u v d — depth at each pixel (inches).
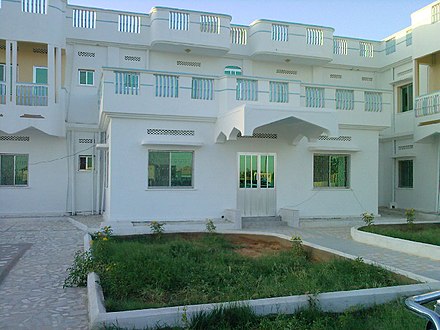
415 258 358.3
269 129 600.1
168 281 253.6
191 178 577.0
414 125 687.1
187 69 738.8
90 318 199.2
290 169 611.5
